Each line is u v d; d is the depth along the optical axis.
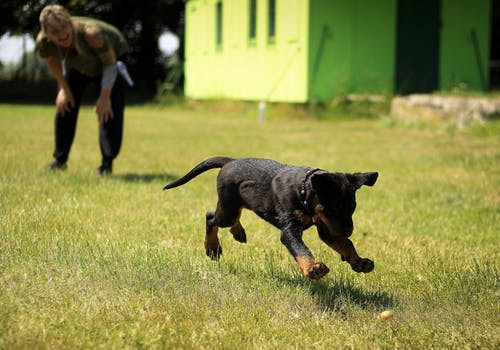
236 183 4.93
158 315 4.05
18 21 31.19
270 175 4.73
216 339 3.76
